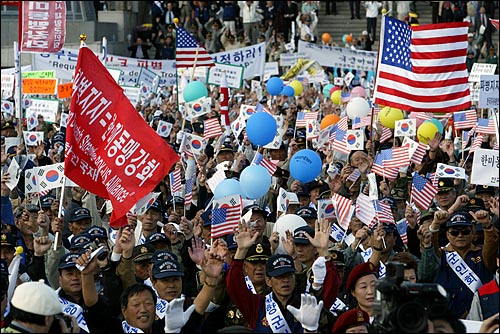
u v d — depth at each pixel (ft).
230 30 229.04
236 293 51.62
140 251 57.62
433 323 41.11
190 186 77.77
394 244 66.23
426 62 89.15
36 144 103.76
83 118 61.77
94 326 51.83
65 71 133.69
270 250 55.36
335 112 140.56
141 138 61.62
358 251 65.77
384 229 61.16
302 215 66.90
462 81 89.45
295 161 78.02
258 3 232.12
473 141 103.65
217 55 156.56
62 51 133.39
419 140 101.40
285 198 71.05
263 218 64.28
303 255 57.00
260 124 84.38
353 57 169.99
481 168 71.15
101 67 61.87
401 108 89.86
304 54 170.19
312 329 47.91
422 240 59.88
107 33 240.32
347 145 93.35
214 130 102.73
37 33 82.02
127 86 133.80
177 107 126.62
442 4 225.97
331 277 53.72
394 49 89.30
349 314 46.55
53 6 82.17
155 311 51.55
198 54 128.88
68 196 80.23
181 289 53.42
